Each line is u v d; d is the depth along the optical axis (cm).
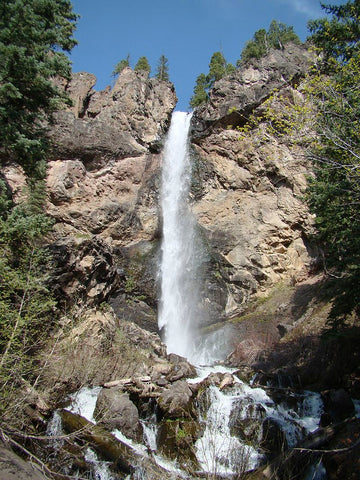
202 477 807
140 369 1234
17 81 1040
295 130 1048
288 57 2664
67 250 1308
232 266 2356
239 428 1025
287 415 1107
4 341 759
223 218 2495
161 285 2447
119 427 910
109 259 1562
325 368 1330
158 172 2678
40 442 773
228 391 1188
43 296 990
